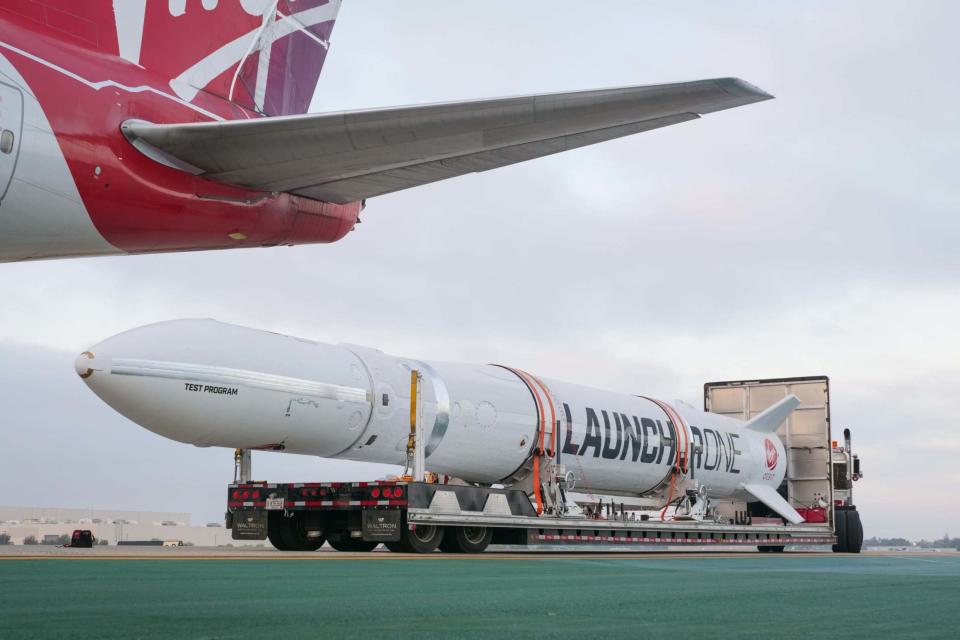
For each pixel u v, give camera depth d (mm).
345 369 13750
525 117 7941
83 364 11398
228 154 9242
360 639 3387
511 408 16312
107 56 9461
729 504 24641
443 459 15586
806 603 5367
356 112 8281
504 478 17078
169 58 10266
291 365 12961
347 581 6453
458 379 15766
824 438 23938
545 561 10867
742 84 7121
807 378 23984
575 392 18297
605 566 9828
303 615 4172
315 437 13586
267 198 10336
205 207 9805
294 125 8609
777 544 21234
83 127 8742
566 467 17625
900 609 5043
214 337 12336
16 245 8969
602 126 7945
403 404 14477
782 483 24453
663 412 20406
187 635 3396
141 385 11539
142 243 9828
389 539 13078
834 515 23766
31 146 8367
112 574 6602
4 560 8250
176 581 6039
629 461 19047
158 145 9180
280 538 14664
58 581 5906
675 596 5711
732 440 22156
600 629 3859
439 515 13414
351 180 9680
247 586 5750
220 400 12133
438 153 8812
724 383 24719
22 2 8742
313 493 13664
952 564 12883
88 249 9516
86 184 8836
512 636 3576
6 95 8180
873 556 18297
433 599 5164
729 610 4828
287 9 11969
